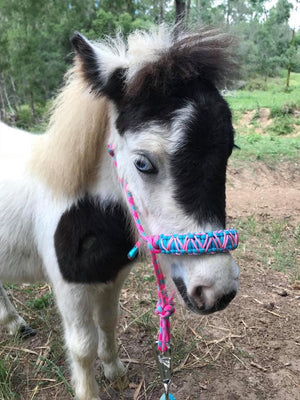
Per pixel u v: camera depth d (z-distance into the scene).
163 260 0.50
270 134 3.59
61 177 0.57
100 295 0.68
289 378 0.81
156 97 0.44
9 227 0.67
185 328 0.94
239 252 1.35
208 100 0.44
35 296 1.06
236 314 1.01
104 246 0.58
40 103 5.86
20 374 0.79
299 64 9.44
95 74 0.49
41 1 5.20
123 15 5.32
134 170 0.48
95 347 0.66
